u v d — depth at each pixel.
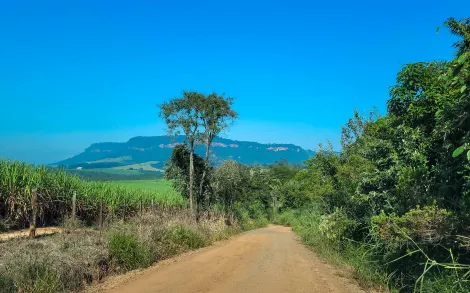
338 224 14.01
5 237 11.98
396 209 9.24
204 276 9.62
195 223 20.67
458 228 6.59
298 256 14.40
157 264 11.73
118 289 8.28
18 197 14.93
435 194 8.26
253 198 52.53
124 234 11.70
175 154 27.52
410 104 9.27
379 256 9.88
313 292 8.09
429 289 6.84
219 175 32.69
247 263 11.95
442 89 8.77
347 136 19.03
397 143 9.88
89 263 9.38
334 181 16.12
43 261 8.24
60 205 17.42
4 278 7.24
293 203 54.31
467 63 5.58
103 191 20.92
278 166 86.69
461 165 7.57
